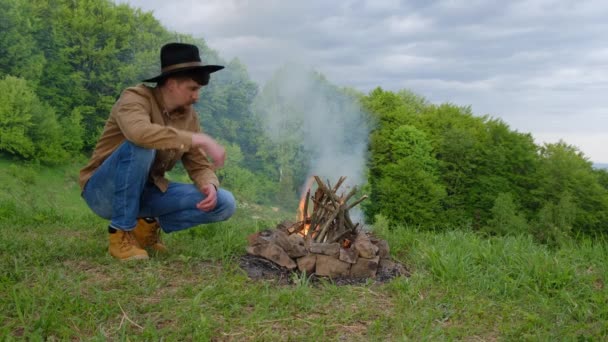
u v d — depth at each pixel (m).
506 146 49.78
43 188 41.19
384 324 2.77
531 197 47.12
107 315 2.66
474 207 47.38
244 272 3.56
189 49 3.40
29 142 48.81
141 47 65.62
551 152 49.53
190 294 3.02
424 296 3.32
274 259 3.70
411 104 64.38
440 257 4.00
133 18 66.50
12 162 48.44
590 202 46.16
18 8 56.12
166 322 2.64
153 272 3.41
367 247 3.71
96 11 64.19
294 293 3.10
